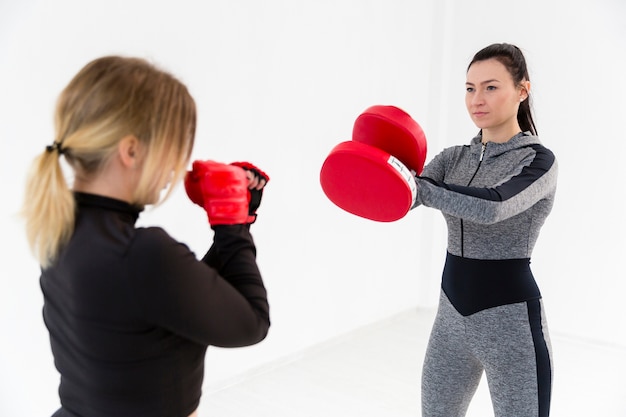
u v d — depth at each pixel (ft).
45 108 5.97
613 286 10.52
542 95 10.77
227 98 7.75
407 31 11.03
